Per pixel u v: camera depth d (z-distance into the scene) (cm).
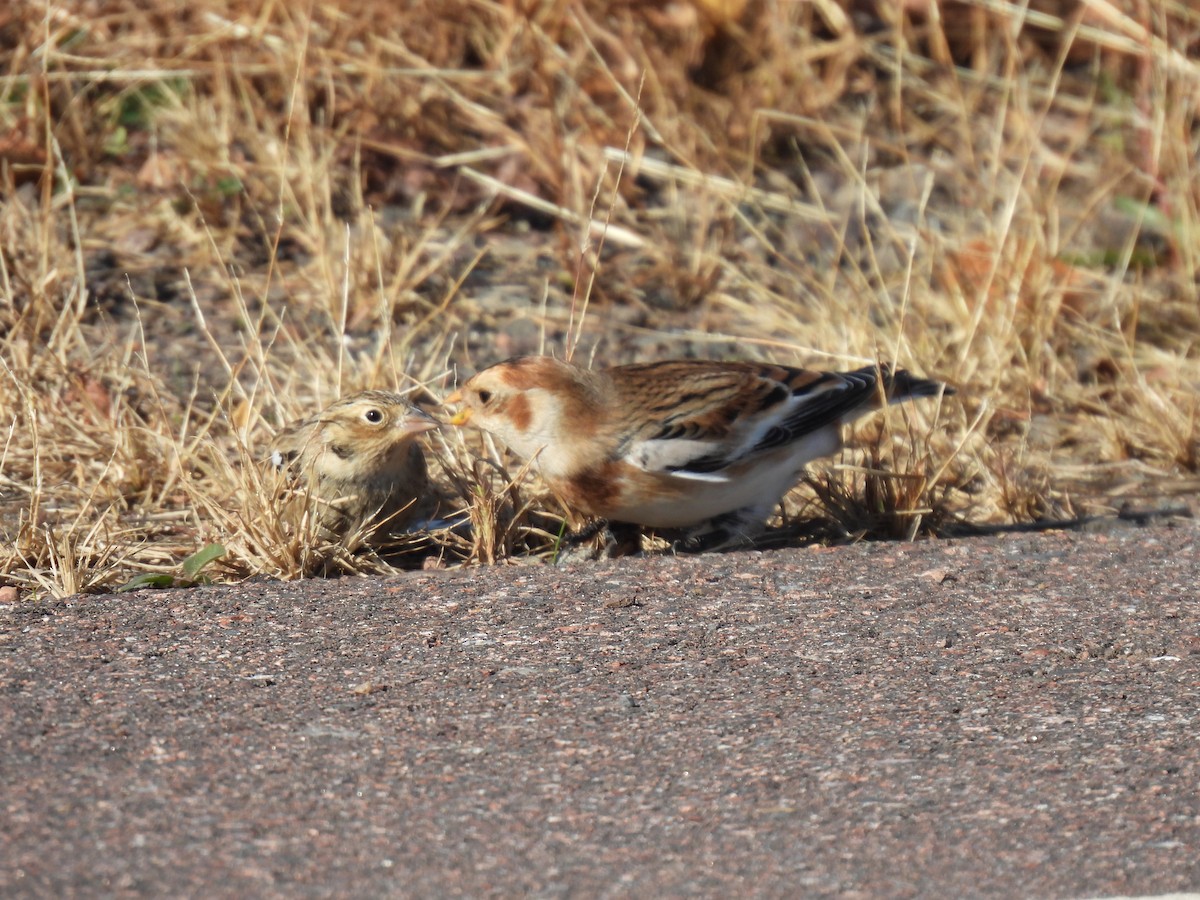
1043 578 937
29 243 1359
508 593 897
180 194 1474
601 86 1659
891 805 661
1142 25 1661
